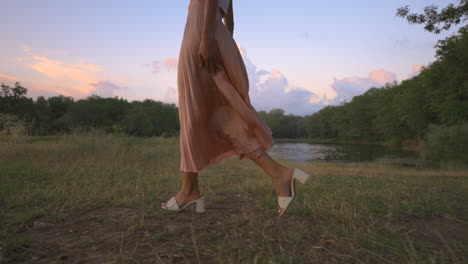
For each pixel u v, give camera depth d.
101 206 2.23
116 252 1.29
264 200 2.54
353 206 2.27
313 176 4.85
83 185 3.23
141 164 6.34
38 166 4.83
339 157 31.58
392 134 59.59
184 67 1.78
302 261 1.21
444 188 3.56
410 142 56.28
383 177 5.06
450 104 27.05
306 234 1.56
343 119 94.69
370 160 25.83
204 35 1.65
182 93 1.81
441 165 17.16
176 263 1.18
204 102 1.79
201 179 4.30
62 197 2.47
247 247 1.36
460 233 1.66
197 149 1.82
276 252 1.30
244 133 1.74
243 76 1.74
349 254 1.28
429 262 1.19
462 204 2.50
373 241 1.41
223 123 1.78
